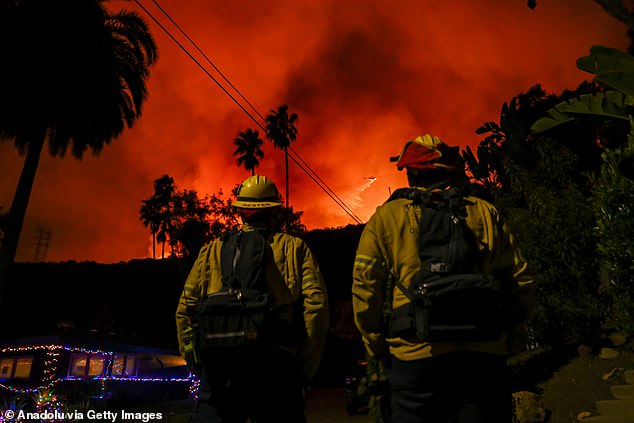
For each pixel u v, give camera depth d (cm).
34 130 2541
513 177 871
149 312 4750
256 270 236
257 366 221
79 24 2566
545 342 802
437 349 171
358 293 191
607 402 586
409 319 176
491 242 188
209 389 227
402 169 219
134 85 2767
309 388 245
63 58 2545
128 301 4394
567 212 789
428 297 169
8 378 1695
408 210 194
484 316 167
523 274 190
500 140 936
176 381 2145
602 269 770
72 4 2555
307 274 248
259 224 258
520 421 611
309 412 1434
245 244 244
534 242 793
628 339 704
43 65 2522
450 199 190
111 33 2714
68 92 2584
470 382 171
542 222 794
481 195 212
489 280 172
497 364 174
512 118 925
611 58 461
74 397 1520
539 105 1501
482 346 171
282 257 247
